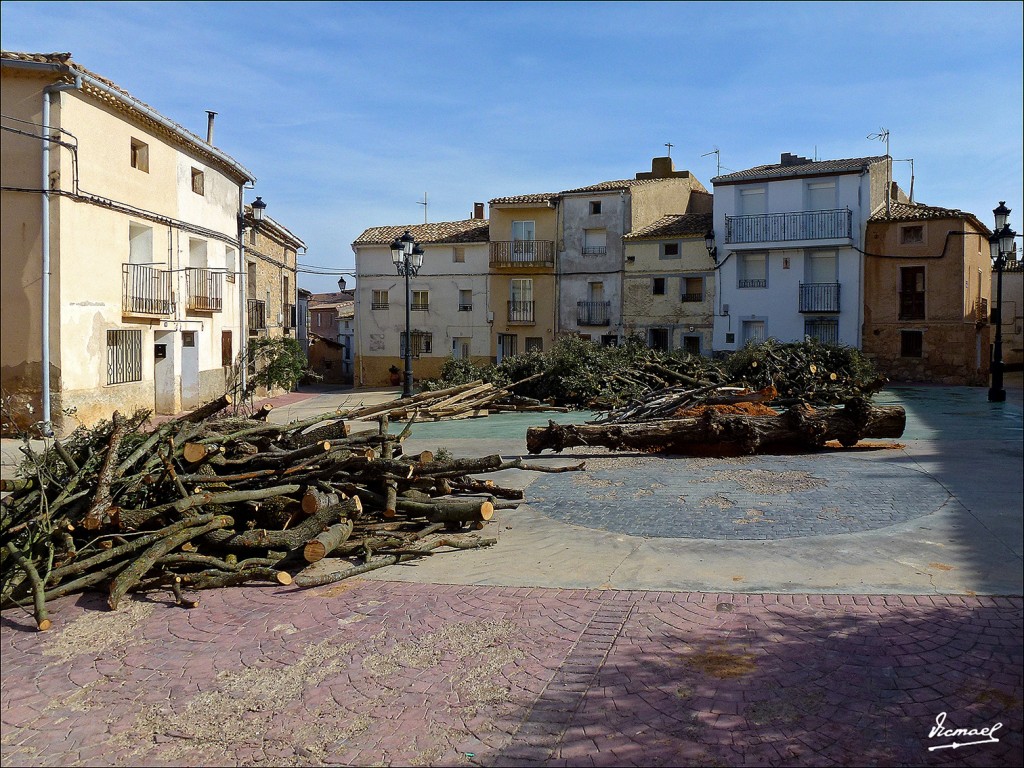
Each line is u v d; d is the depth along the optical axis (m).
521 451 14.90
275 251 35.62
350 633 6.16
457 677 5.32
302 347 45.75
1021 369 46.19
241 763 4.44
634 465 12.80
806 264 34.75
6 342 17.94
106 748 4.65
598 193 39.19
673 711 4.73
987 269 37.12
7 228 17.94
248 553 8.02
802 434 13.46
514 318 40.91
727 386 20.23
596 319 39.41
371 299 43.09
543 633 5.97
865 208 33.62
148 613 6.81
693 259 37.16
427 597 6.90
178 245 23.70
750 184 35.69
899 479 10.85
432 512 8.76
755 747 4.32
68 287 18.30
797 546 7.91
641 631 5.91
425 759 4.38
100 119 19.42
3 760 4.55
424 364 42.50
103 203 19.52
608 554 7.95
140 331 21.70
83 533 7.79
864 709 4.64
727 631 5.83
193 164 24.86
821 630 5.76
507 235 40.91
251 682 5.40
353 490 8.84
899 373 33.25
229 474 8.67
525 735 4.57
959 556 7.34
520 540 8.62
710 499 10.13
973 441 14.24
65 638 6.30
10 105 17.81
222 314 27.50
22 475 8.36
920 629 5.70
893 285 33.25
